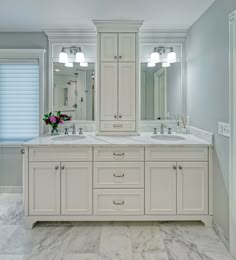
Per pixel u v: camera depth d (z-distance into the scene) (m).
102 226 2.73
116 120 3.29
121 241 2.43
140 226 2.73
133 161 2.70
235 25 2.10
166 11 2.85
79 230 2.64
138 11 2.86
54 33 3.48
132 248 2.31
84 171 2.70
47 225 2.75
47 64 3.54
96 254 2.22
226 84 2.31
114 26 3.20
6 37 3.52
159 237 2.51
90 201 2.71
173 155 2.70
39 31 3.50
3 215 2.97
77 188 2.71
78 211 2.71
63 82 3.55
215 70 2.56
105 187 2.71
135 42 3.25
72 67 3.54
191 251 2.27
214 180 2.64
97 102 3.29
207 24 2.78
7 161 3.61
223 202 2.42
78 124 3.56
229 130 2.23
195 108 3.21
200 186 2.70
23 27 3.36
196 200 2.71
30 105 3.58
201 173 2.70
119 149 2.69
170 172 2.70
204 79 2.88
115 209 2.71
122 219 2.72
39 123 3.56
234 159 2.15
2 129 3.61
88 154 2.69
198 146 2.67
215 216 2.62
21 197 3.52
